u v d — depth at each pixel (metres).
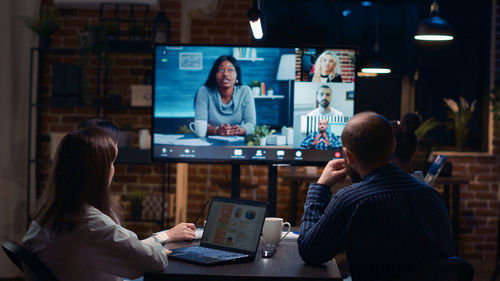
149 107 4.71
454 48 6.17
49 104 4.79
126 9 4.95
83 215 1.78
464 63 6.17
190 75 2.86
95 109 4.98
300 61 2.83
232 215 2.10
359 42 6.21
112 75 4.94
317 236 1.79
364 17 6.20
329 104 2.84
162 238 2.20
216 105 2.86
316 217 1.91
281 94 2.84
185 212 5.69
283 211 5.86
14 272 4.80
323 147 2.84
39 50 4.94
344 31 6.23
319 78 2.83
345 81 2.84
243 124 2.85
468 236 5.92
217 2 5.39
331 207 1.80
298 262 1.93
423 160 5.25
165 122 2.87
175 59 2.85
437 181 5.25
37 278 1.74
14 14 4.82
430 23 4.64
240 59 2.84
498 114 5.55
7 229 4.84
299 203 5.86
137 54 4.92
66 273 1.79
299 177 5.20
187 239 2.26
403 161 2.61
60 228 1.76
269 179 2.88
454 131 6.17
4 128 4.81
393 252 1.73
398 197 1.76
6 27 4.80
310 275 1.75
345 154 1.90
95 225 1.77
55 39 4.97
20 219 4.88
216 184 5.78
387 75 6.20
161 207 4.66
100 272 1.83
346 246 1.79
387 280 1.69
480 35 6.13
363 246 1.75
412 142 2.60
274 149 2.85
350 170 1.99
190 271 1.79
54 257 1.79
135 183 4.95
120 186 4.95
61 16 4.96
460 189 5.90
